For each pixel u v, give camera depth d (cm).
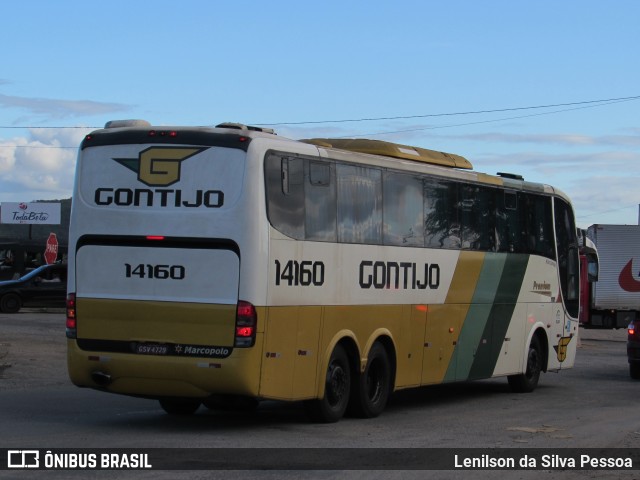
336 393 1345
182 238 1195
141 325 1209
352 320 1360
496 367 1766
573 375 2294
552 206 1994
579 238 2461
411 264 1504
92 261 1234
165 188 1209
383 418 1433
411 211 1509
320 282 1291
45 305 3809
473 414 1512
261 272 1183
